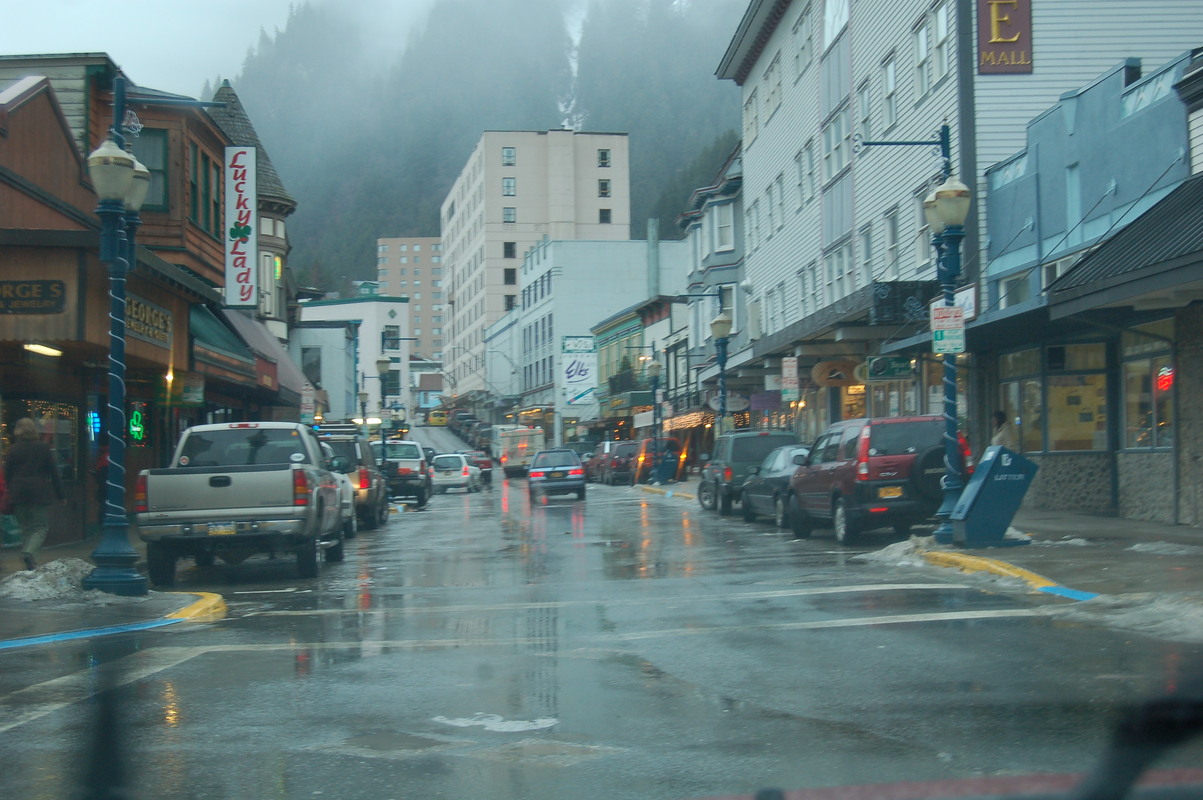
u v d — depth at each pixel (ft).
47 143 62.34
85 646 30.55
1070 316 56.18
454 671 25.94
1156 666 24.12
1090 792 15.43
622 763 18.20
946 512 48.14
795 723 20.42
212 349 74.43
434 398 475.31
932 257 82.28
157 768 18.29
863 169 98.32
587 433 267.39
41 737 20.34
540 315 299.38
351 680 25.11
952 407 48.83
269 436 52.16
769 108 134.10
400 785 17.24
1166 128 56.29
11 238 48.52
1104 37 76.28
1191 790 14.78
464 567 51.44
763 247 137.39
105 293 51.80
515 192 366.43
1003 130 76.23
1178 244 43.39
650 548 58.18
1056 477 67.26
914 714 20.72
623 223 370.94
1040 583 36.76
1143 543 46.03
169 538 46.06
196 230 81.35
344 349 231.91
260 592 44.27
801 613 33.14
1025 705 21.09
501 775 17.67
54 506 61.31
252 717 21.71
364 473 79.97
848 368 99.86
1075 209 65.00
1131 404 62.08
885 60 92.48
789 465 69.31
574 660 26.96
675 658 26.84
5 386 56.54
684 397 184.14
